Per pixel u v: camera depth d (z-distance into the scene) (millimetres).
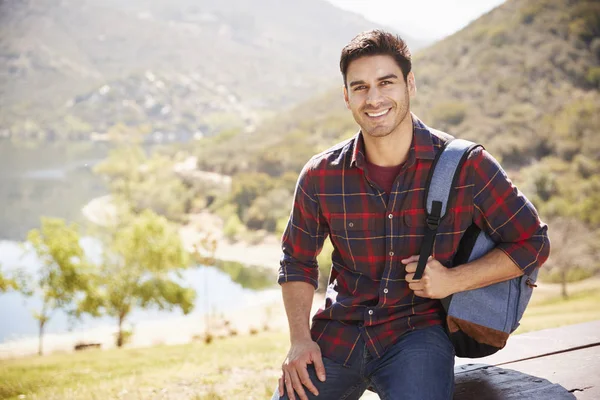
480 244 2078
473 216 2057
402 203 2035
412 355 1993
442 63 100562
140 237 29812
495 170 2012
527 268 2004
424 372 1940
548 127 73938
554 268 42938
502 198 2010
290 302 2270
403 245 2055
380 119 2004
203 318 41219
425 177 2029
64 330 40719
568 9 100250
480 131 77000
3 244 82062
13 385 7766
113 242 31859
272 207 79125
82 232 76875
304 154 96500
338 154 2148
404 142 2045
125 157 101500
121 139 165625
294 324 2211
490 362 2467
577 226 45281
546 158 69688
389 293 2080
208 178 99750
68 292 29703
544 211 52094
